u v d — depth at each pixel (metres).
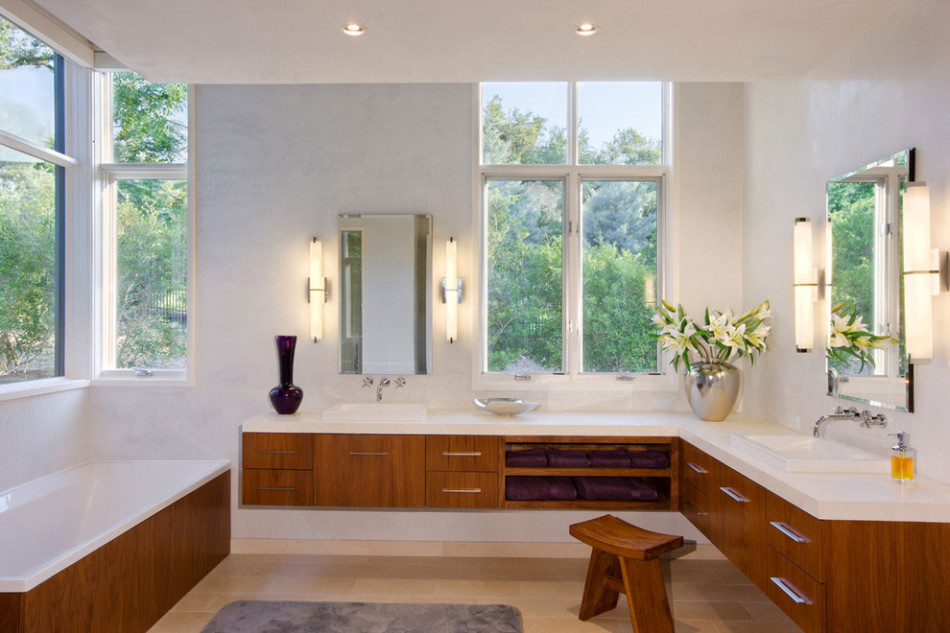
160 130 4.15
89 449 4.00
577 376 4.04
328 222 4.01
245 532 3.95
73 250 4.01
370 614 3.06
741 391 3.98
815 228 3.05
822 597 1.96
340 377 4.00
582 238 4.10
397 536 3.91
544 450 3.56
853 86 2.69
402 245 3.98
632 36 2.62
